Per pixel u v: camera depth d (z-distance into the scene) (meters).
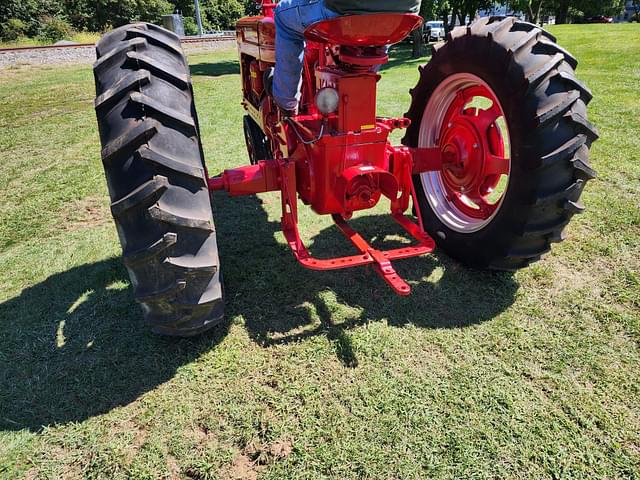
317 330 2.53
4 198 4.43
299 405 2.06
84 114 8.43
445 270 3.10
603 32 19.02
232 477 1.76
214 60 19.47
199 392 2.14
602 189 4.10
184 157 1.97
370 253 2.57
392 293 2.85
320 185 2.68
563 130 2.36
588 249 3.24
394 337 2.46
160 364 2.30
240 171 2.75
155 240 1.87
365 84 2.47
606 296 2.76
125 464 1.81
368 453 1.83
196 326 2.20
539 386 2.14
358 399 2.08
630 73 9.66
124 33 2.31
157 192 1.83
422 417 1.98
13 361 2.34
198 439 1.91
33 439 1.92
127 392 2.14
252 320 2.62
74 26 36.69
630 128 5.74
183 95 2.16
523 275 3.00
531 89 2.36
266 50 3.71
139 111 1.95
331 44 2.45
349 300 2.79
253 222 3.91
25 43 26.80
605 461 1.79
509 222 2.61
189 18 48.34
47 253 3.40
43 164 5.46
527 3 21.16
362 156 2.64
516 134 2.46
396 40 2.34
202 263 1.99
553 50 2.48
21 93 11.03
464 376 2.20
